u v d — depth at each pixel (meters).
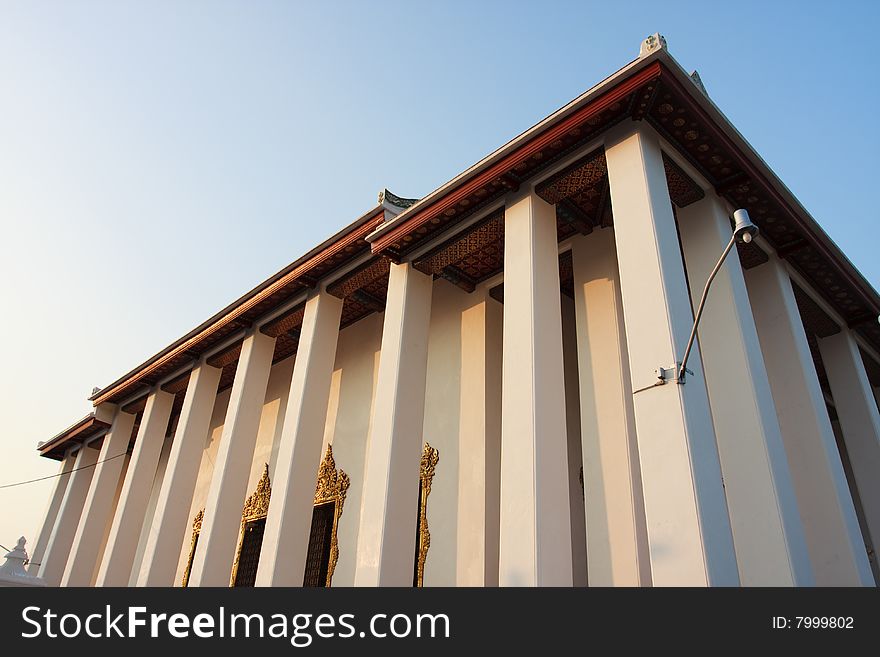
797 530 5.90
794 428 7.72
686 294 6.20
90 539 14.33
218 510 10.32
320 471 11.34
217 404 15.54
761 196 7.71
